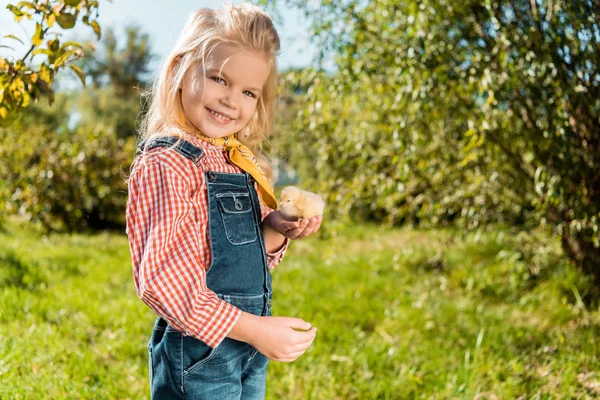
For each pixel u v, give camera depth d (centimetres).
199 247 142
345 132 432
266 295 156
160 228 135
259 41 154
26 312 373
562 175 336
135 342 333
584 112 344
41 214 874
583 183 361
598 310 384
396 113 358
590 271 408
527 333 357
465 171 414
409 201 443
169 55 158
